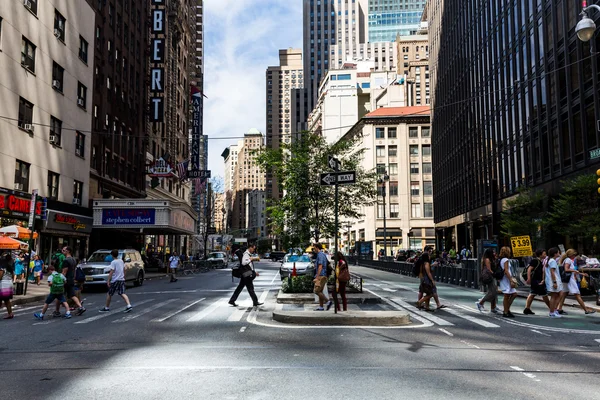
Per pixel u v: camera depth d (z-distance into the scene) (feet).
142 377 21.81
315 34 586.45
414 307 49.85
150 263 150.51
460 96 186.70
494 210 83.15
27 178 91.97
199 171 168.25
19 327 37.99
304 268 89.35
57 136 104.37
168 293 68.69
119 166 141.90
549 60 108.88
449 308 49.14
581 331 34.94
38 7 95.55
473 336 32.71
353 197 73.36
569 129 99.14
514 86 130.00
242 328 36.17
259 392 19.34
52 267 44.21
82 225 113.39
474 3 166.71
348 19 585.22
